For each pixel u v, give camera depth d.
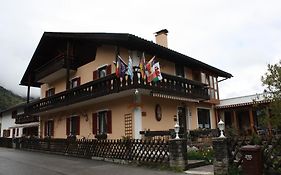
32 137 24.19
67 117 20.81
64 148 17.92
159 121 15.96
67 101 18.27
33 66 24.95
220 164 8.48
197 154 12.02
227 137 8.64
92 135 17.61
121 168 11.05
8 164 12.91
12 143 27.75
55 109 20.81
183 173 9.43
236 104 21.80
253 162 7.45
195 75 20.73
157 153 10.98
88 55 19.16
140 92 14.55
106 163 12.70
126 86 13.60
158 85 14.53
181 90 16.38
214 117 22.59
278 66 8.73
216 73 22.89
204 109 21.38
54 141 19.41
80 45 20.14
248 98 22.20
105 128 16.89
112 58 16.88
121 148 12.88
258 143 7.93
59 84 22.78
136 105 14.70
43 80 23.66
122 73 13.80
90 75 18.62
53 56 23.62
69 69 19.69
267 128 8.84
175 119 17.39
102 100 16.77
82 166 11.89
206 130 17.25
